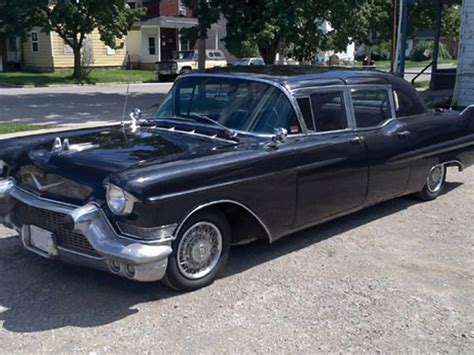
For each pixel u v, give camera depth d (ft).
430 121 20.30
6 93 72.33
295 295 13.28
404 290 13.69
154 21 123.54
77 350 10.70
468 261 15.71
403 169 19.06
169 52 129.49
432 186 21.58
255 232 14.88
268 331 11.56
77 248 12.71
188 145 14.01
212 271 13.71
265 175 14.14
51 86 88.48
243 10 50.78
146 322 11.83
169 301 12.83
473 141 22.30
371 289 13.70
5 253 15.64
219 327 11.69
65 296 12.98
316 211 15.99
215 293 13.30
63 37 95.40
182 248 12.94
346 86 17.06
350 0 51.62
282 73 16.34
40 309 12.32
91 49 114.52
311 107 15.79
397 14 85.15
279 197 14.67
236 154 13.69
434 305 12.92
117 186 11.71
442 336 11.57
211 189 12.92
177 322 11.87
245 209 13.92
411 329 11.82
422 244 17.02
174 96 17.01
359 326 11.88
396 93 19.27
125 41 123.54
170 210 12.19
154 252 11.89
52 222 13.01
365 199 17.75
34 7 88.43
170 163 12.64
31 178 13.75
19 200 13.56
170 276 12.82
